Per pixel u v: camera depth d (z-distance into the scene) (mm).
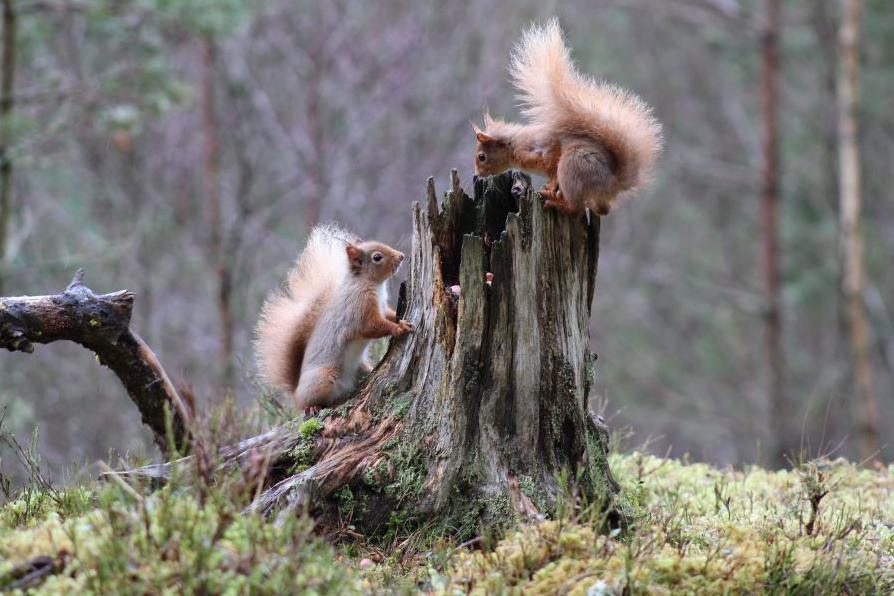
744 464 9625
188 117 21016
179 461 6762
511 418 6781
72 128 15977
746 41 26234
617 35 31281
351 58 20859
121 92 15250
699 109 32188
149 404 7867
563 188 7012
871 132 28109
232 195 20109
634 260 29922
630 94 7672
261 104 20547
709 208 31531
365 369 7906
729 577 5906
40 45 17078
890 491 8641
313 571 5371
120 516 5477
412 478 6695
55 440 16562
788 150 26844
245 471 6668
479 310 6668
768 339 23359
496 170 8000
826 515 7672
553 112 7512
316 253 8336
